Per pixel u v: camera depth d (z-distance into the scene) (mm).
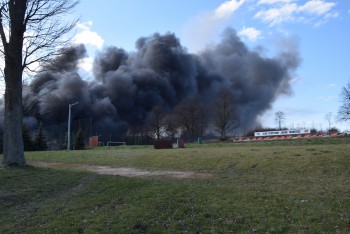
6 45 18812
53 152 40438
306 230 9867
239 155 24422
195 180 17953
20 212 12125
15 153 19000
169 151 30719
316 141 41719
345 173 18266
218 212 11438
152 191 13805
